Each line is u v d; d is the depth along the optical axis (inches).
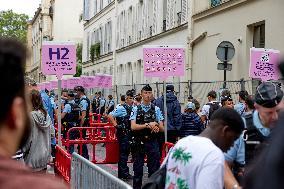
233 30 644.1
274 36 550.3
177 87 804.6
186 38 796.0
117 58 1341.0
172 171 136.1
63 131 531.5
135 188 350.9
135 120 345.1
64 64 399.5
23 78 62.5
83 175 228.1
